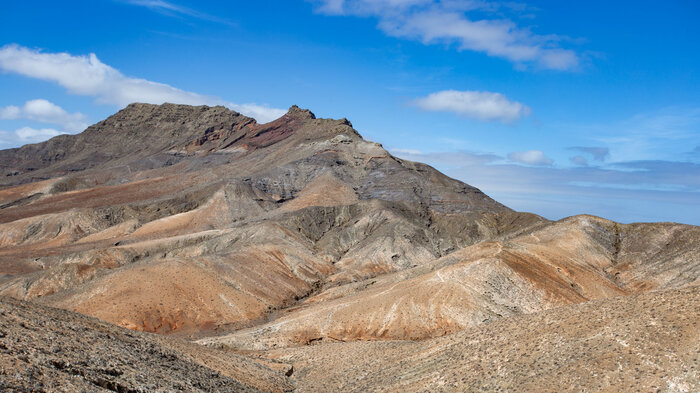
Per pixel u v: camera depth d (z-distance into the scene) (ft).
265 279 468.34
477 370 172.04
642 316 157.07
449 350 199.82
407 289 349.00
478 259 357.61
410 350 224.53
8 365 112.78
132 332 204.44
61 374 121.19
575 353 155.43
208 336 358.84
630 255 451.53
